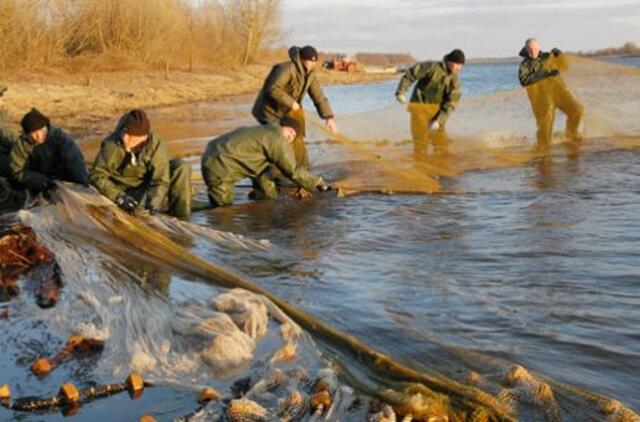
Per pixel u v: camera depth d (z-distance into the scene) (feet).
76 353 14.85
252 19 190.29
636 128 41.22
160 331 15.31
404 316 16.55
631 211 25.76
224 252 21.95
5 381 13.79
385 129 38.86
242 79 159.43
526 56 40.65
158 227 23.77
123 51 140.56
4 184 28.58
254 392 12.85
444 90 38.47
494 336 15.33
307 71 34.96
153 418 12.14
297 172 30.45
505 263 20.35
